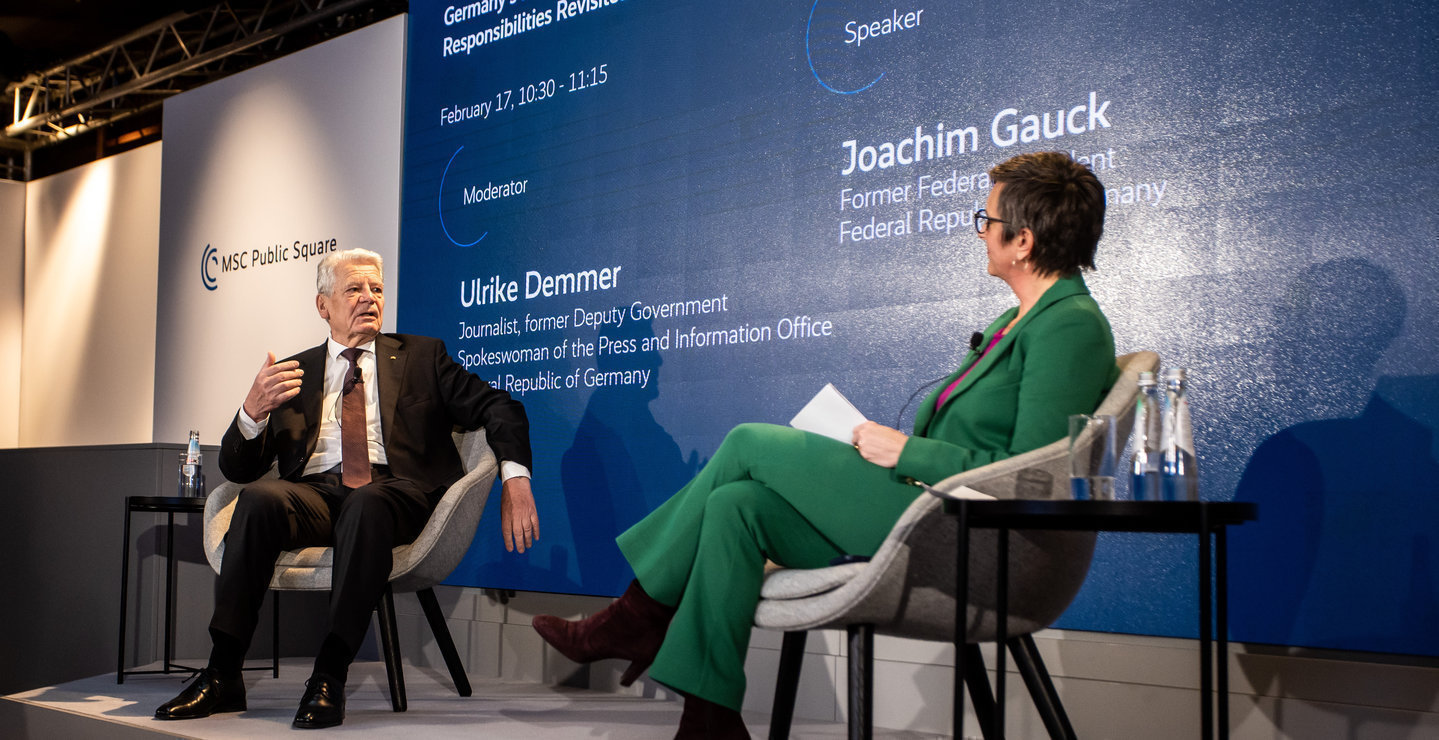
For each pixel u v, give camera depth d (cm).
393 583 273
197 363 512
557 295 361
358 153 444
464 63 400
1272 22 235
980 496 163
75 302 729
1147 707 236
